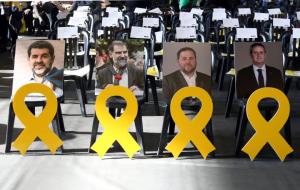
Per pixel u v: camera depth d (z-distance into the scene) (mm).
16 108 4977
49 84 5242
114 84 5172
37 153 5109
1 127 6004
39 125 5023
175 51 5145
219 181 4488
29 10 14812
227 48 7918
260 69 5273
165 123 5055
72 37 6785
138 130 5051
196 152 5203
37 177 4547
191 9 10766
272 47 5309
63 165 4812
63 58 5285
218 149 5336
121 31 7414
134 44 5223
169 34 7781
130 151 4977
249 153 4973
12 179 4508
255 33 7055
